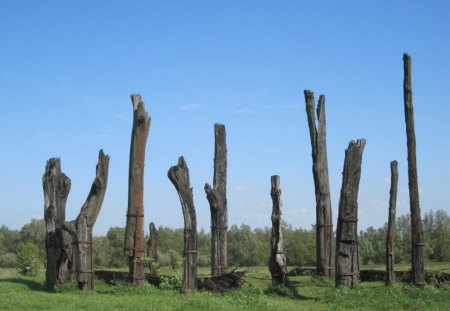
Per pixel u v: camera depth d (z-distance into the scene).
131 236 23.58
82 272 23.03
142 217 23.80
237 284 23.61
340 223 23.94
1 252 66.38
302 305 21.72
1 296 20.48
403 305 21.36
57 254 24.05
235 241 54.88
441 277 25.42
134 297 20.70
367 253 49.81
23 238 68.62
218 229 28.03
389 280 24.75
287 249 47.94
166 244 57.31
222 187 28.45
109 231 52.34
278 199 25.17
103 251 50.50
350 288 23.47
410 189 24.75
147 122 24.03
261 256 53.75
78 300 19.59
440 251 47.34
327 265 28.70
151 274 24.70
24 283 25.17
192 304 19.28
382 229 50.94
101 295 21.78
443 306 21.05
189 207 22.50
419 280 23.97
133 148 23.89
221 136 28.80
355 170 24.02
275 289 24.52
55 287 23.03
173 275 25.09
